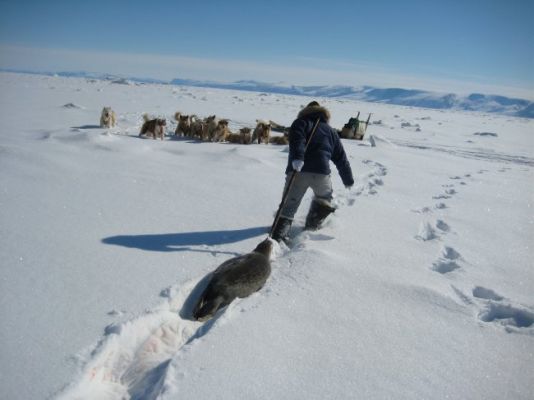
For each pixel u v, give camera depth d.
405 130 19.72
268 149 11.12
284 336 3.09
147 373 2.78
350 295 3.73
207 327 3.22
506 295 3.95
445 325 3.39
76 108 18.02
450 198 7.36
